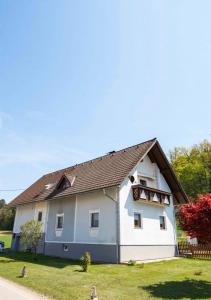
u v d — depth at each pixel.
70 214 22.69
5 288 10.22
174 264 17.08
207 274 13.27
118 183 18.12
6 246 35.12
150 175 23.25
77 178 24.34
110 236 18.41
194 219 11.22
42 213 26.75
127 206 19.33
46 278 12.04
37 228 22.41
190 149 61.22
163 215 22.95
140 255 19.11
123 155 22.81
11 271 14.23
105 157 25.39
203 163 56.03
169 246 22.42
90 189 19.88
